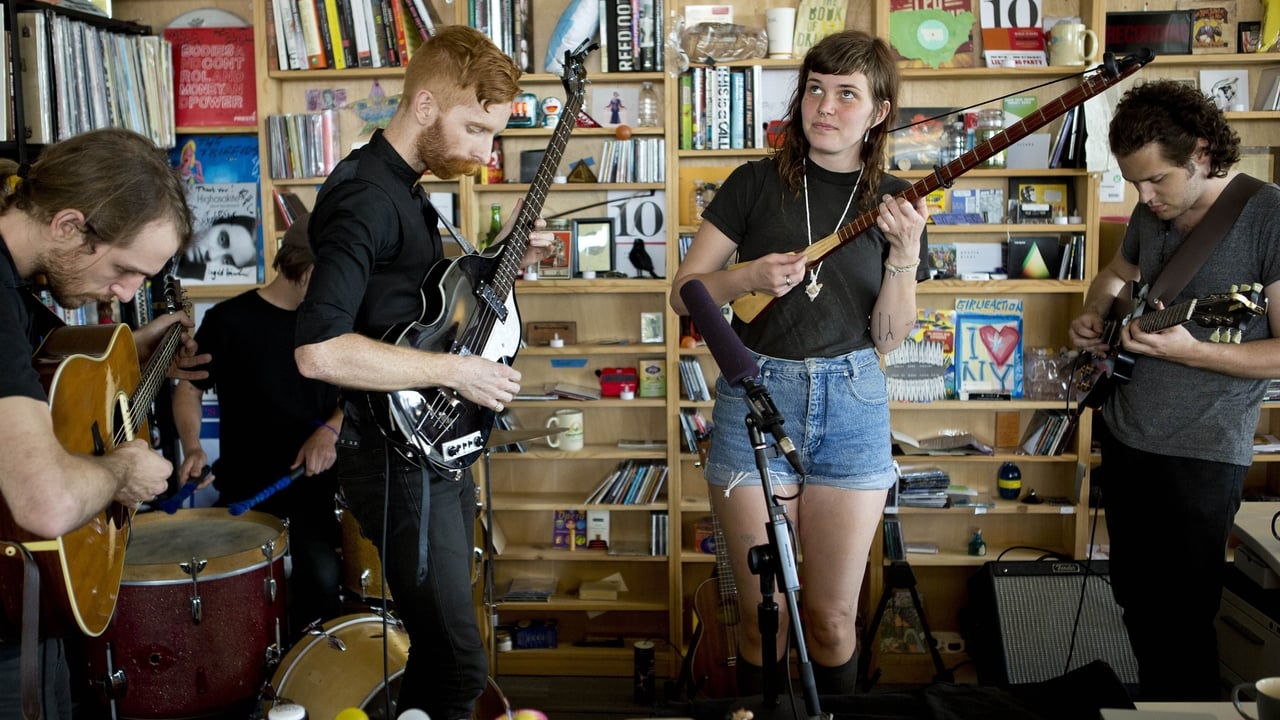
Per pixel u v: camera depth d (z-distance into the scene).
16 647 1.55
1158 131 2.28
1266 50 3.68
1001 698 1.79
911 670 3.77
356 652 2.51
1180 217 2.43
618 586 3.99
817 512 2.29
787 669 1.43
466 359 1.90
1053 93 3.73
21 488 1.39
